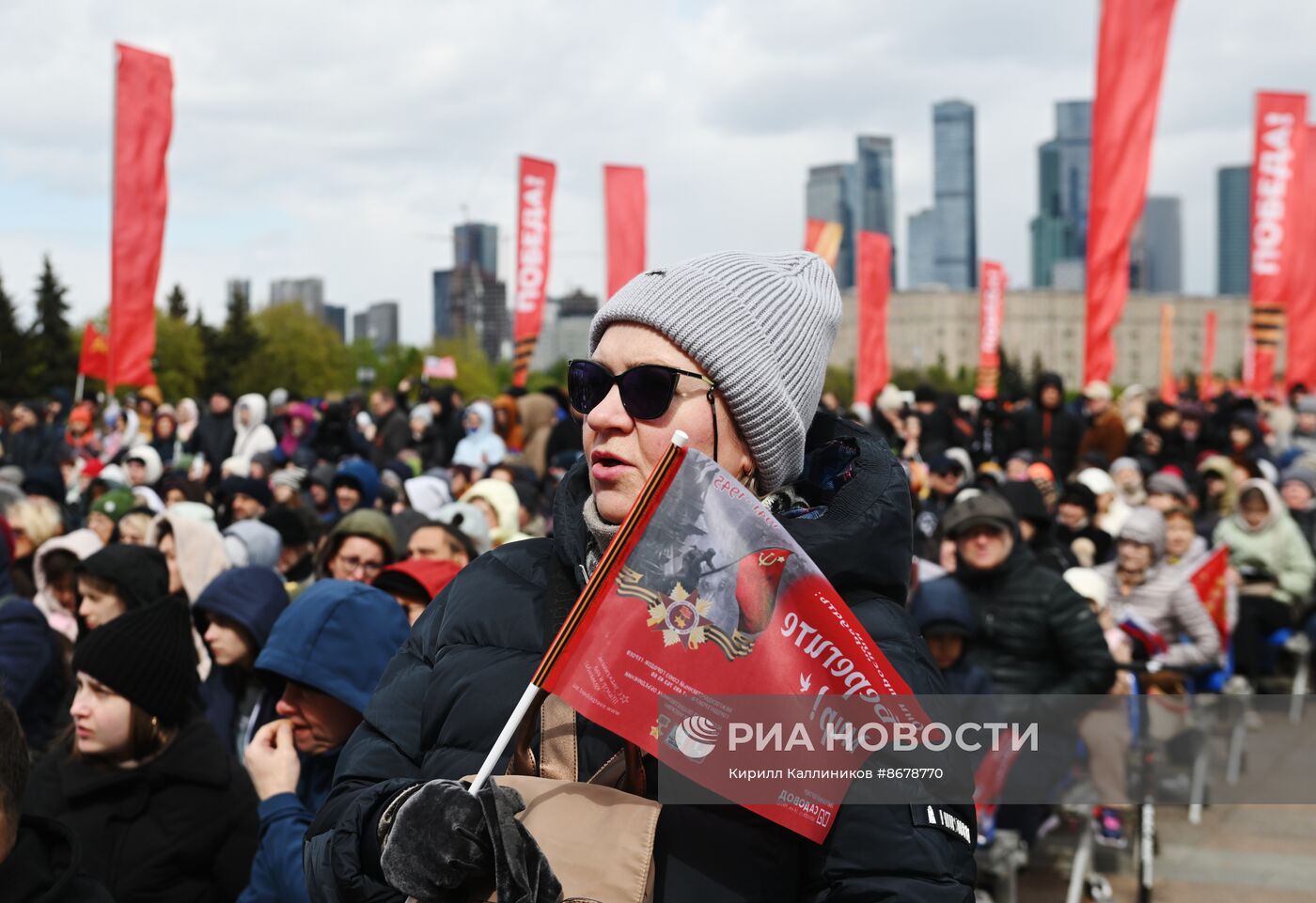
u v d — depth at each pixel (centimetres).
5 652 438
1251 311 1639
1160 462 1403
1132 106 1214
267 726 314
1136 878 567
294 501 927
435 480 902
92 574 444
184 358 7619
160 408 1617
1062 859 558
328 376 9319
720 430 172
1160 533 693
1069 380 15050
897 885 153
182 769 320
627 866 155
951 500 960
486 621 181
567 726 169
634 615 158
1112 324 1261
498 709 172
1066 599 527
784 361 177
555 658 157
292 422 1595
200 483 1089
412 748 181
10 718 219
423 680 184
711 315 171
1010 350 14988
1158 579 691
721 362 170
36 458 1457
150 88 1321
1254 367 1666
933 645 495
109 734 317
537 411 1389
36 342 6172
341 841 167
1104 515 977
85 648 319
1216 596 681
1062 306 15088
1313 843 613
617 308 177
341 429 1509
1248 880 569
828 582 161
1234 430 1400
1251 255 1633
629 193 1705
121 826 316
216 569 557
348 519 515
